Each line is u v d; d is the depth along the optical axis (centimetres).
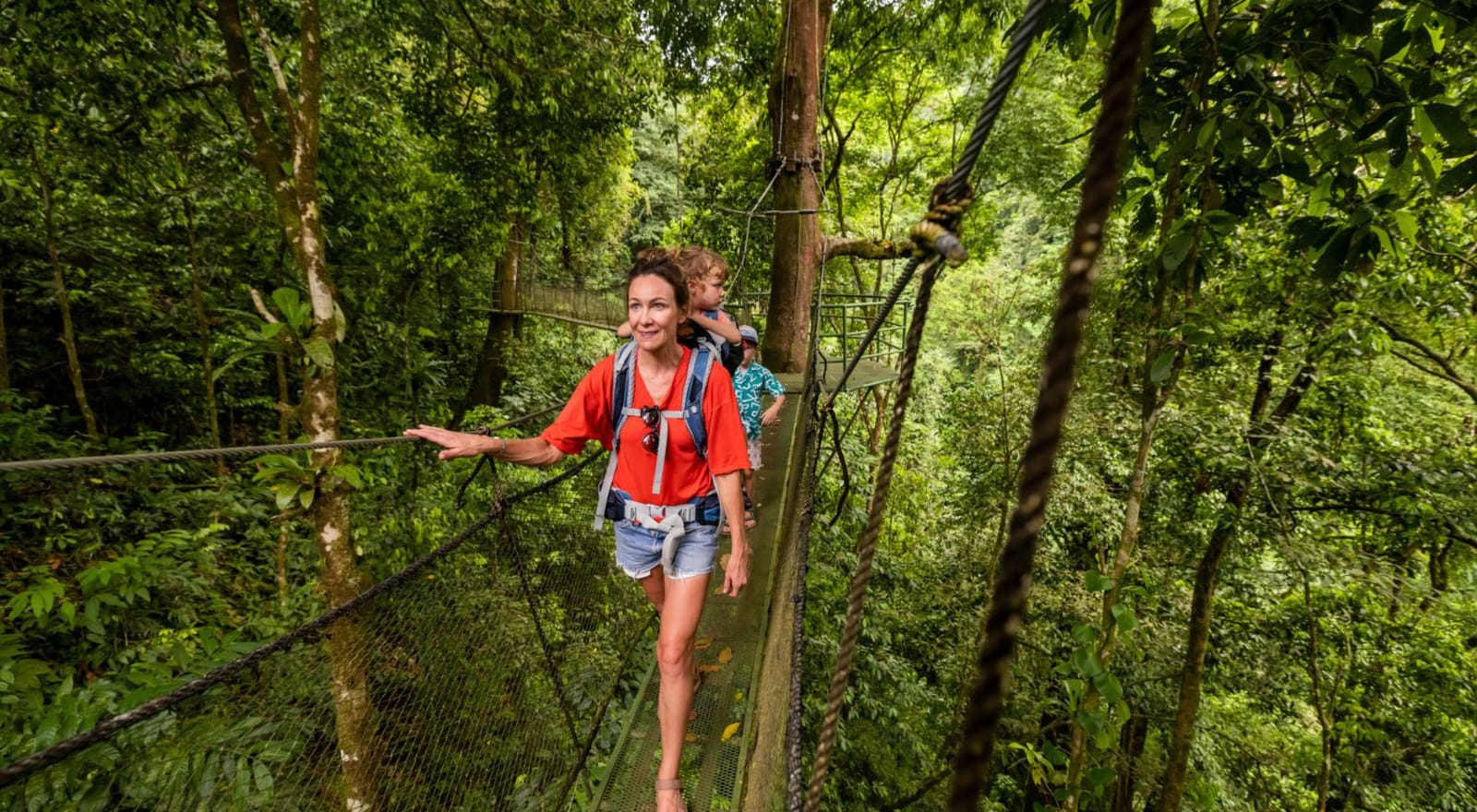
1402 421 611
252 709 180
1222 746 905
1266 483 560
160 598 439
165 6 482
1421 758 780
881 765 666
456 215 890
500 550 310
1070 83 1081
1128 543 258
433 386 1071
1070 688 253
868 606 807
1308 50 201
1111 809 921
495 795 227
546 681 281
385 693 205
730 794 227
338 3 648
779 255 733
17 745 230
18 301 630
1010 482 865
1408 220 205
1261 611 784
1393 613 723
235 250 754
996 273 1335
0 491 468
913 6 1080
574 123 804
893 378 789
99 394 673
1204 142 205
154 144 570
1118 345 616
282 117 589
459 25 706
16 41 461
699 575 196
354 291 873
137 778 169
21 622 380
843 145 1362
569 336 1535
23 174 558
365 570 378
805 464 312
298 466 332
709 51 989
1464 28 188
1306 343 556
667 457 188
